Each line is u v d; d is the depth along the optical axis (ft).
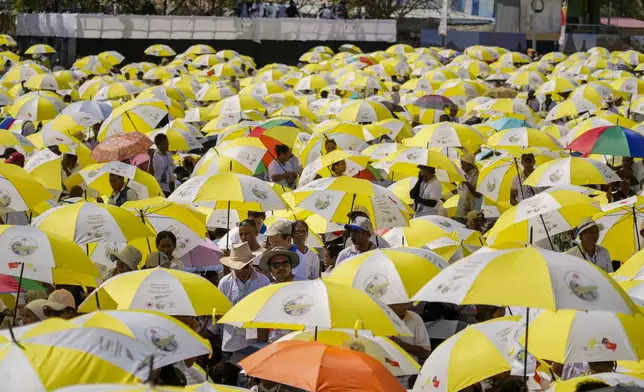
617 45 271.08
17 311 47.93
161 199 60.18
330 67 176.45
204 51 212.64
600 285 33.60
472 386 39.27
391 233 59.62
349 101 100.89
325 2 260.83
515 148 82.53
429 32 259.60
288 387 37.88
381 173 82.23
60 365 28.37
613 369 37.91
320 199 59.98
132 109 95.50
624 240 54.70
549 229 57.36
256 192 59.72
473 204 76.54
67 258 45.09
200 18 243.19
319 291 39.14
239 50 245.65
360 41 247.29
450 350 38.17
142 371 25.94
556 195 56.59
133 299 42.98
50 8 257.14
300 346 33.78
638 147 74.54
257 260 50.24
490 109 108.78
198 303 43.29
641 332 36.60
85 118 98.94
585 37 271.08
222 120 104.83
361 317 38.27
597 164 67.56
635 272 45.27
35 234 45.50
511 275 33.78
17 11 256.52
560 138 95.91
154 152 85.05
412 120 118.32
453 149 91.35
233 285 50.29
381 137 97.35
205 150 108.78
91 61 182.50
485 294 33.35
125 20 239.50
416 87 142.41
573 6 300.61
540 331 37.04
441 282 34.65
